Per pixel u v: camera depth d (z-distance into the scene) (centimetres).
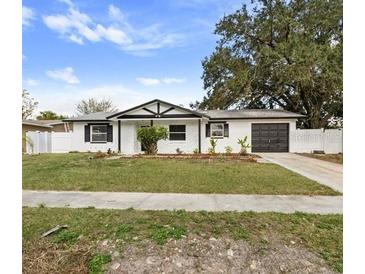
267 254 369
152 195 657
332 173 959
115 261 358
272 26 2175
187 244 389
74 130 1958
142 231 421
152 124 1873
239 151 1839
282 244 390
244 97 2280
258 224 448
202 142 1866
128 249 378
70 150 1962
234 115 1878
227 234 413
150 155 1597
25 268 344
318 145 1800
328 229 433
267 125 1842
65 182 803
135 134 1895
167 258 362
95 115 2089
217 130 1867
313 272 336
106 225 447
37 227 448
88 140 1939
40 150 1891
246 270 345
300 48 1866
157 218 473
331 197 629
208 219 468
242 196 641
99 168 1065
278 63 1992
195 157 1466
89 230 432
